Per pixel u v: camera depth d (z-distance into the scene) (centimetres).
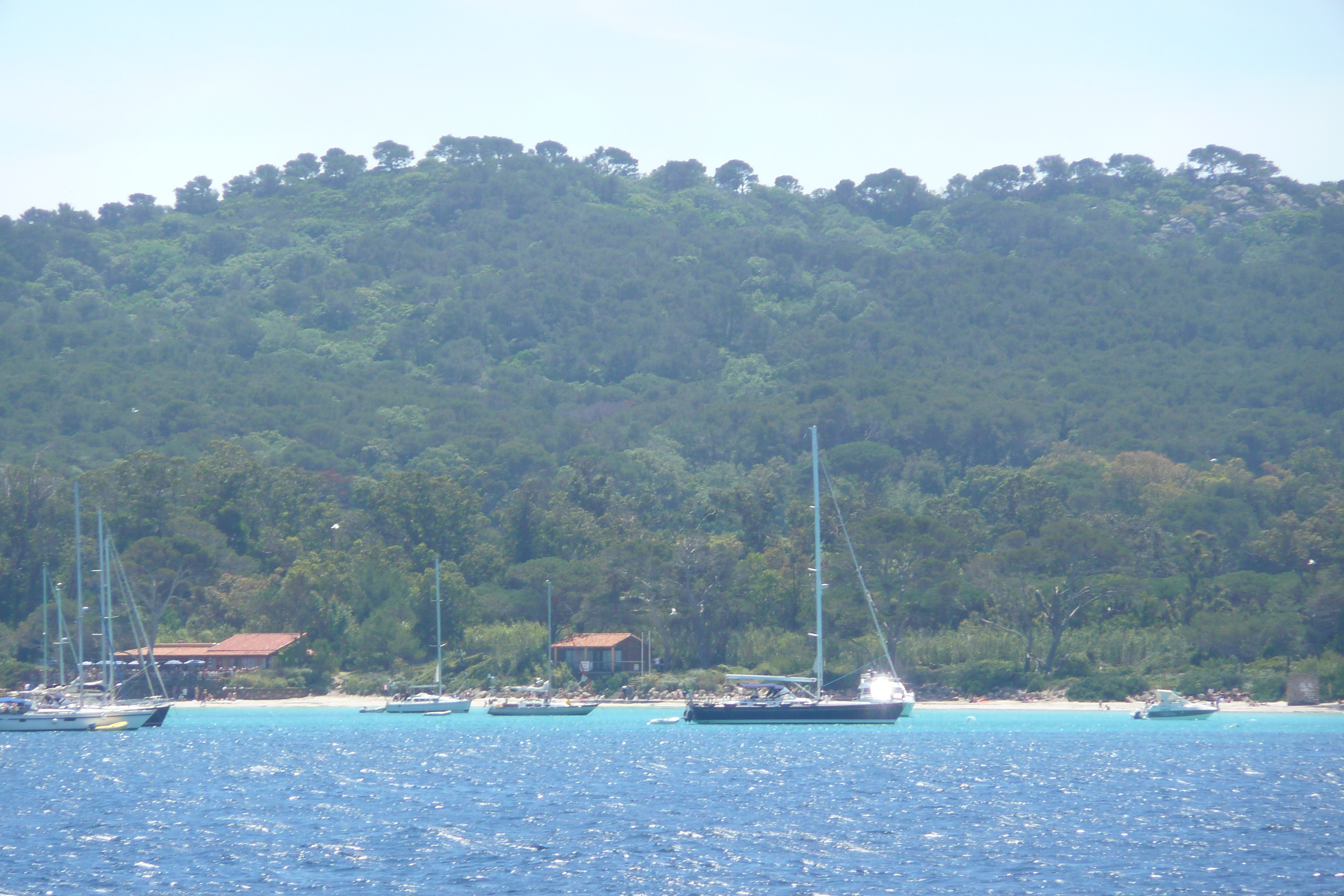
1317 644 13188
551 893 5062
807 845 5919
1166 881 5244
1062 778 8169
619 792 7525
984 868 5462
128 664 13838
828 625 13888
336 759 9394
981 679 13500
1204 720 12100
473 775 8406
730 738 10856
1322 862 5569
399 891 5106
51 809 7062
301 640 14562
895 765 8862
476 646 14512
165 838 6181
